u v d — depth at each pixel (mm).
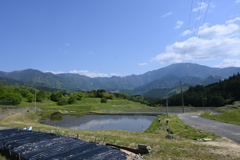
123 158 10953
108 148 12258
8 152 12672
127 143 16516
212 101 105625
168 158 12422
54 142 13727
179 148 14711
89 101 117688
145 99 172125
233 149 14453
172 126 33812
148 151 13500
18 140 14398
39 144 13211
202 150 14117
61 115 65188
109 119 52938
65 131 23891
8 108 72500
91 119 53094
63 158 10281
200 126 31078
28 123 36031
